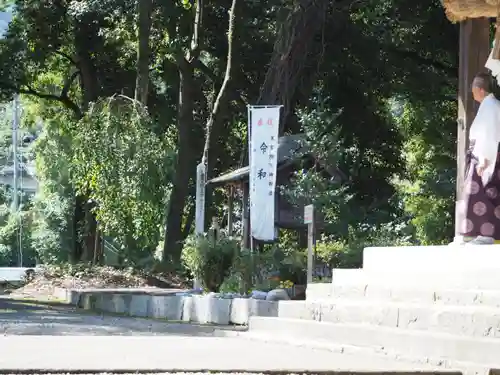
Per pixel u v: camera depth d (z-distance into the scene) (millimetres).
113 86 42844
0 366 6426
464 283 9148
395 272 10266
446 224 31641
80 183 34906
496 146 10242
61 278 33781
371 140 35219
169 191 35469
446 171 33344
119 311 22781
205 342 9469
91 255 40844
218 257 21344
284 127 31266
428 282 9695
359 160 33438
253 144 21125
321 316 10664
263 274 20266
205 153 32625
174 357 7473
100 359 7117
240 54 34625
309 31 28906
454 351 7848
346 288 10688
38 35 40750
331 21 33156
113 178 33625
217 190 38750
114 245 41844
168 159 35344
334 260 21891
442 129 36844
